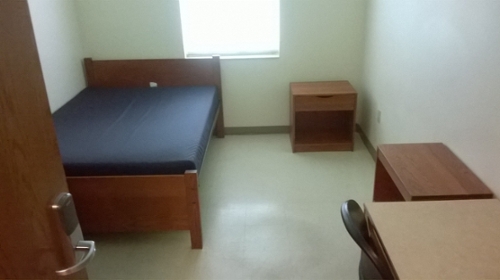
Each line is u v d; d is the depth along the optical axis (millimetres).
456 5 1905
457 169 1817
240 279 2084
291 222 2541
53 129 854
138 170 2131
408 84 2541
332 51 3617
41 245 800
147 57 3656
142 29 3555
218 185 3002
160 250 2314
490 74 1633
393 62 2809
